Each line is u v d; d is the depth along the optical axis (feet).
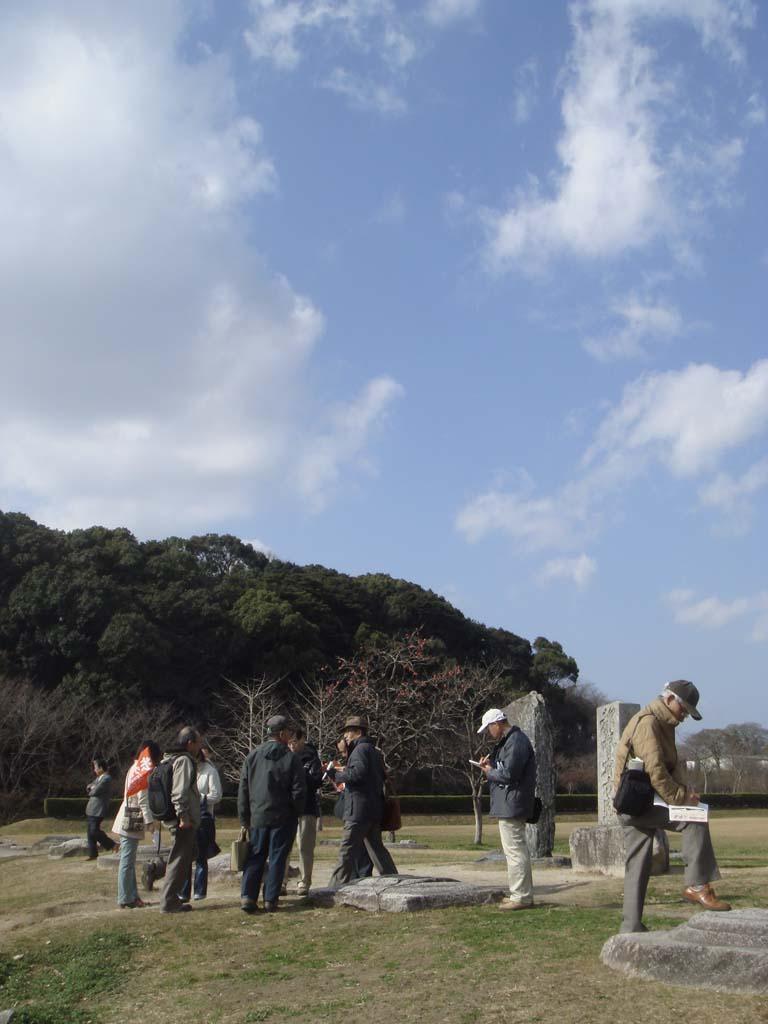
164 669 163.53
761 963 18.98
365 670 131.13
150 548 191.52
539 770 54.90
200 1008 22.98
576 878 40.88
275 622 168.04
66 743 153.28
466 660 186.70
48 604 160.66
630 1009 18.70
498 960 23.32
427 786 163.02
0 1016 23.31
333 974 24.31
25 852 78.23
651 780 22.63
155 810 32.83
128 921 31.55
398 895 30.58
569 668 212.64
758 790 231.91
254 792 32.50
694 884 22.61
